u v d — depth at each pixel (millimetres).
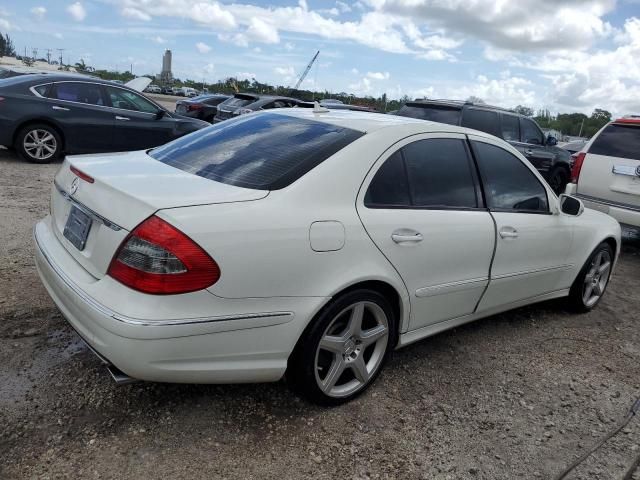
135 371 2277
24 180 7480
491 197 3627
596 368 3793
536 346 4043
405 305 3090
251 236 2400
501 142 3834
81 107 9078
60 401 2727
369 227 2811
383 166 2986
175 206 2326
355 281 2738
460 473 2582
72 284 2455
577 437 2963
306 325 2621
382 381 3289
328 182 2732
